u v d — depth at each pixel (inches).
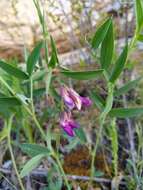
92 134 7.2
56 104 5.8
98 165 6.9
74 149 7.0
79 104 5.1
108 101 5.2
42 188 6.5
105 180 6.6
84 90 7.9
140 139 6.2
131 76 7.8
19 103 5.3
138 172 6.4
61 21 7.9
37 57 5.0
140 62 8.2
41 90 5.7
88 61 7.9
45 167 6.5
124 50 5.0
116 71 5.1
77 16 8.0
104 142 7.1
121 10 8.4
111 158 6.9
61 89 5.2
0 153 6.7
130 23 8.1
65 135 6.3
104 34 5.0
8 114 5.8
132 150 6.6
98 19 8.3
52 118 6.5
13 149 6.9
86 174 6.7
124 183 6.5
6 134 5.7
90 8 7.9
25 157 6.9
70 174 6.8
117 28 8.4
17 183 6.4
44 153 5.3
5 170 6.6
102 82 7.6
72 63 8.2
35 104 7.2
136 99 7.6
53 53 4.8
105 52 5.1
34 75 5.1
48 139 5.3
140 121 7.2
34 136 7.0
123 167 6.8
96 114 7.2
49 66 4.9
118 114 5.4
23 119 6.1
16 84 5.7
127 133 7.2
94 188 6.5
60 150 7.0
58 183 6.0
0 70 5.5
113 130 5.9
